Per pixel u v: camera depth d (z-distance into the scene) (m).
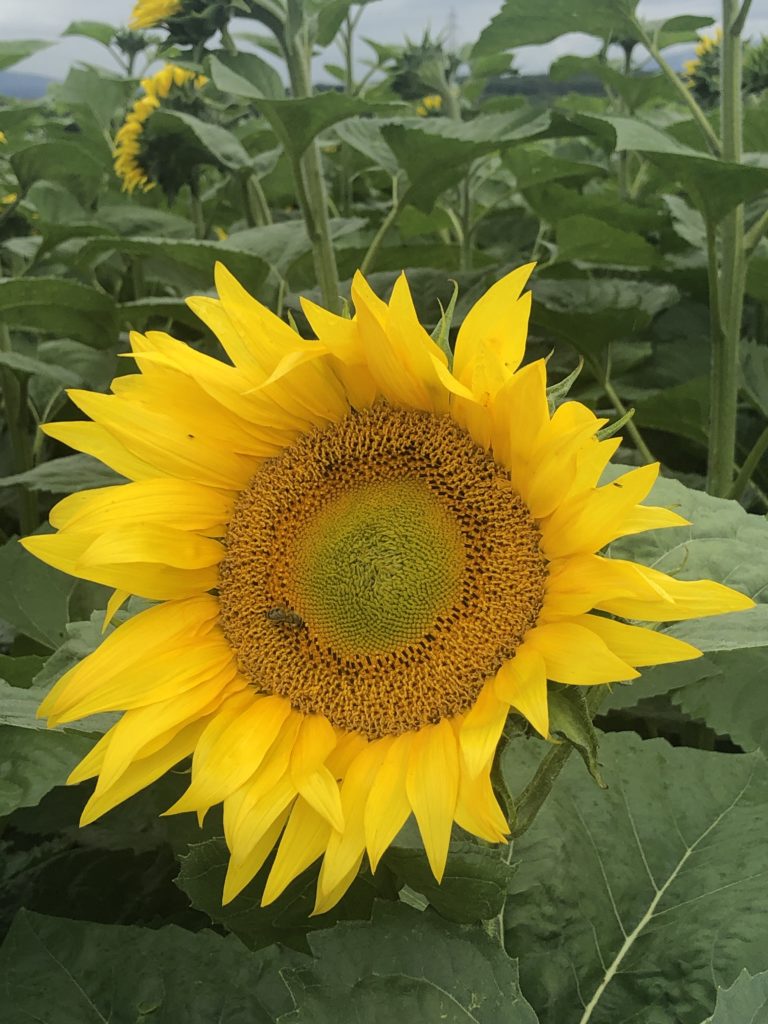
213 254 0.69
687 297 0.85
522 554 0.30
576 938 0.35
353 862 0.29
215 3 0.58
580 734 0.27
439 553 0.31
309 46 0.62
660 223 0.88
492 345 0.30
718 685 0.42
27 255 0.91
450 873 0.29
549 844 0.37
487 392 0.30
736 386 0.62
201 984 0.33
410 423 0.33
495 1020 0.28
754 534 0.40
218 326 0.34
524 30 0.62
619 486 0.27
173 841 0.41
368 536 0.32
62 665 0.39
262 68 0.59
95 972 0.34
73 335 0.74
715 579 0.38
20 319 0.72
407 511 0.32
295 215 1.10
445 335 0.31
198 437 0.34
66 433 0.34
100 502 0.33
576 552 0.29
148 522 0.33
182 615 0.33
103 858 0.50
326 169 1.19
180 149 0.79
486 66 1.13
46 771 0.36
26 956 0.34
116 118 1.15
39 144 0.85
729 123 0.57
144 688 0.32
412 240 1.05
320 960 0.29
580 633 0.28
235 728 0.31
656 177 1.04
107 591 0.53
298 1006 0.29
